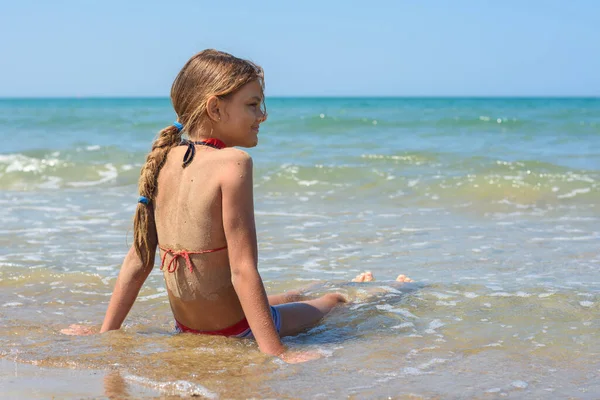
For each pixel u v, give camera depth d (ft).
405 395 7.59
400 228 21.31
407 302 12.17
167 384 7.91
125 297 10.21
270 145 49.11
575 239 19.30
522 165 35.22
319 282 13.65
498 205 25.98
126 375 8.29
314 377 8.20
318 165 36.27
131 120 79.77
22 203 27.35
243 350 9.15
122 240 19.34
